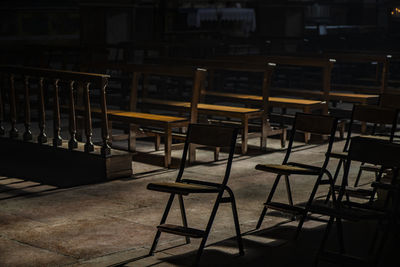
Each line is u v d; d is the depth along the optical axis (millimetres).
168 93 13688
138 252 4988
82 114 8836
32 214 5996
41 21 19828
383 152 4871
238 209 6258
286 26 21953
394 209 4688
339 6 27125
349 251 5086
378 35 20453
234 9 21031
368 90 11922
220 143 5121
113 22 17516
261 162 8430
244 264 4738
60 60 13727
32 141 8133
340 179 7539
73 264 4715
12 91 8281
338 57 12156
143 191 6867
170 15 20938
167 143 7938
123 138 8852
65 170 7723
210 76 11375
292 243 5254
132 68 9250
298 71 15602
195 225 5715
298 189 7074
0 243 5164
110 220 5824
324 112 10227
